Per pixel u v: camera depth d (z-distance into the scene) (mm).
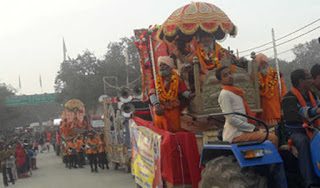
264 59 6699
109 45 40844
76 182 13797
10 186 15461
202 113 6105
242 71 6262
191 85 6812
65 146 20828
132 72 38656
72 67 42656
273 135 4641
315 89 5152
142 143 7129
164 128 6578
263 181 4215
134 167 7812
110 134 17641
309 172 4188
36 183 15047
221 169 4309
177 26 7105
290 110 4508
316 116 4090
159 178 5859
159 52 8430
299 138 4363
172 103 6586
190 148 5652
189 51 7465
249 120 5035
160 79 6602
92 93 40531
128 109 12141
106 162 17391
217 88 6172
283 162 4363
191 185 5578
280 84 6676
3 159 15812
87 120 24188
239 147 4258
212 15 7145
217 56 7199
